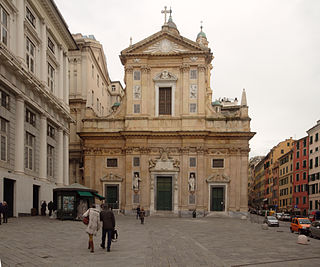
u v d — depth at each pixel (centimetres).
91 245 1348
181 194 4928
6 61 2531
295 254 1656
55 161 3891
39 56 3378
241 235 2544
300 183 7494
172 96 5128
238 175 4962
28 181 2942
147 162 5019
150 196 4978
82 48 5509
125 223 3222
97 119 5169
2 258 1144
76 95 5447
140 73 5159
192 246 1733
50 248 1384
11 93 2762
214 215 4906
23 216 2825
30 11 3197
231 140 5022
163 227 2877
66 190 2744
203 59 5103
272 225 3916
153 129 5056
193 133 4934
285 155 8606
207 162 5034
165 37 5181
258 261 1427
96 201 5028
